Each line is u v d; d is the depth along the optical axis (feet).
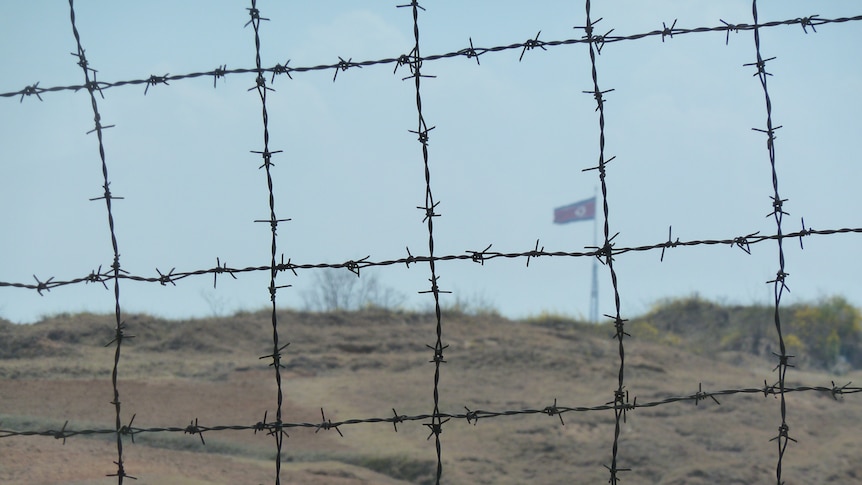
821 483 145.38
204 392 190.90
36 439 131.03
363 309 303.07
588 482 142.00
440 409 182.29
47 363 214.48
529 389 202.90
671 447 156.66
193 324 260.21
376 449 150.00
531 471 145.69
